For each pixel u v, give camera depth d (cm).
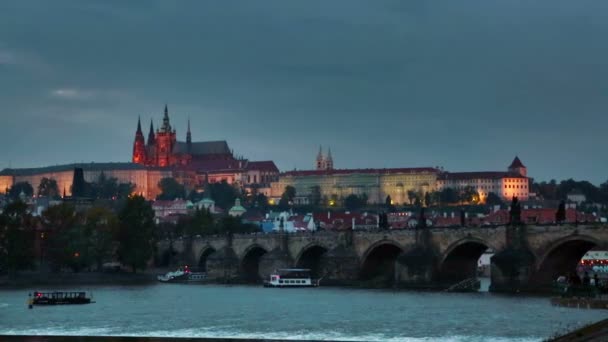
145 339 19175
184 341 19012
